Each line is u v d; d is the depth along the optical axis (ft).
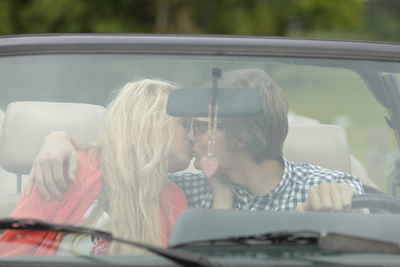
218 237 17.17
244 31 255.91
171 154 18.57
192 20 251.39
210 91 18.52
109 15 236.02
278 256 16.21
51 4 229.45
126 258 16.44
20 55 18.76
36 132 18.93
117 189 18.56
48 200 18.69
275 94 18.63
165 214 18.35
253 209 18.49
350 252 16.22
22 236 16.80
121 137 18.74
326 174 18.98
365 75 19.07
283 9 263.70
